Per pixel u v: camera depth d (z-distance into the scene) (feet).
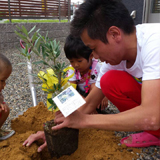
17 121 5.88
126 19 3.47
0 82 4.90
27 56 3.96
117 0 3.47
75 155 4.66
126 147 4.83
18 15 20.03
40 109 6.32
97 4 3.37
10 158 4.17
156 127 3.31
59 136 4.29
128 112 3.40
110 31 3.37
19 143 4.75
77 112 3.75
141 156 4.55
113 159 4.41
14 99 8.16
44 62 3.95
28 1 20.68
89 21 3.37
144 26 3.83
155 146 4.93
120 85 4.65
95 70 6.66
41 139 5.10
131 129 3.40
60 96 3.72
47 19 23.93
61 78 4.27
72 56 5.81
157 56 3.28
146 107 3.22
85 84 6.91
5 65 4.79
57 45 3.99
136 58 3.91
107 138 5.12
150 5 12.94
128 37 3.63
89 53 5.90
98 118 3.63
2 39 17.80
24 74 11.66
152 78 3.24
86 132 5.45
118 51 3.62
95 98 5.24
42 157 4.86
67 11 26.61
